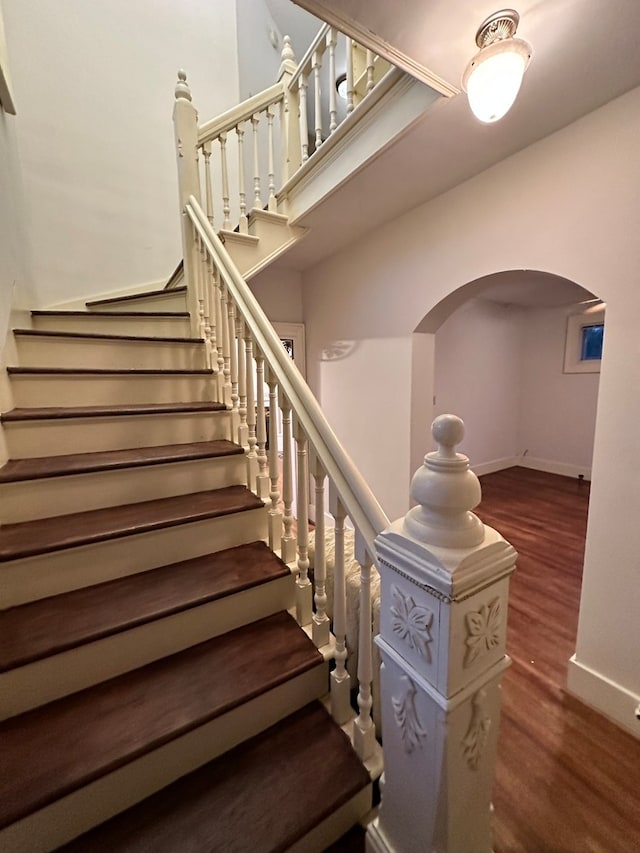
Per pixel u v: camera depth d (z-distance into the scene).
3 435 1.32
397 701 0.77
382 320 2.49
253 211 2.18
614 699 1.39
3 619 1.03
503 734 1.36
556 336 4.66
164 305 2.37
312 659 1.11
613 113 1.26
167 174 2.98
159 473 1.47
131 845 0.81
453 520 0.67
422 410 2.43
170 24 2.89
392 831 0.85
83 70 2.58
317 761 0.98
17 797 0.76
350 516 0.98
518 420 5.10
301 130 2.10
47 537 1.13
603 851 1.02
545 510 3.51
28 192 2.44
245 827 0.84
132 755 0.84
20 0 2.33
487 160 1.63
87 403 1.65
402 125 1.42
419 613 0.68
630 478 1.29
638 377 1.25
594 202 1.33
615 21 0.95
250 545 1.45
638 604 1.31
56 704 0.95
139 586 1.18
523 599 2.14
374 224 2.34
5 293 1.54
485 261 1.75
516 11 0.92
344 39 2.22
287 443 1.32
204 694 0.99
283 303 3.30
